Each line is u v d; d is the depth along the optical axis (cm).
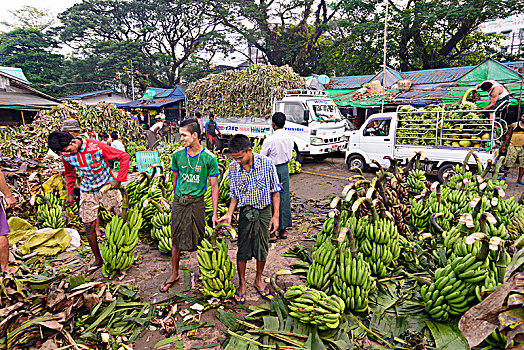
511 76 1347
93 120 1312
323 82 2033
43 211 558
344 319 319
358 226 400
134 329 319
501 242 275
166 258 473
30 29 3772
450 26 2106
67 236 502
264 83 1334
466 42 2362
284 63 3155
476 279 298
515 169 1123
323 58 2892
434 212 513
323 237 431
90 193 423
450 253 389
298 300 318
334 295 324
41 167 788
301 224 619
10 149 924
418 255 434
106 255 401
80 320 316
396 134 1009
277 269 438
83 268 439
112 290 376
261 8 2962
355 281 328
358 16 2495
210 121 1370
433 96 1435
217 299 362
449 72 1731
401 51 2316
